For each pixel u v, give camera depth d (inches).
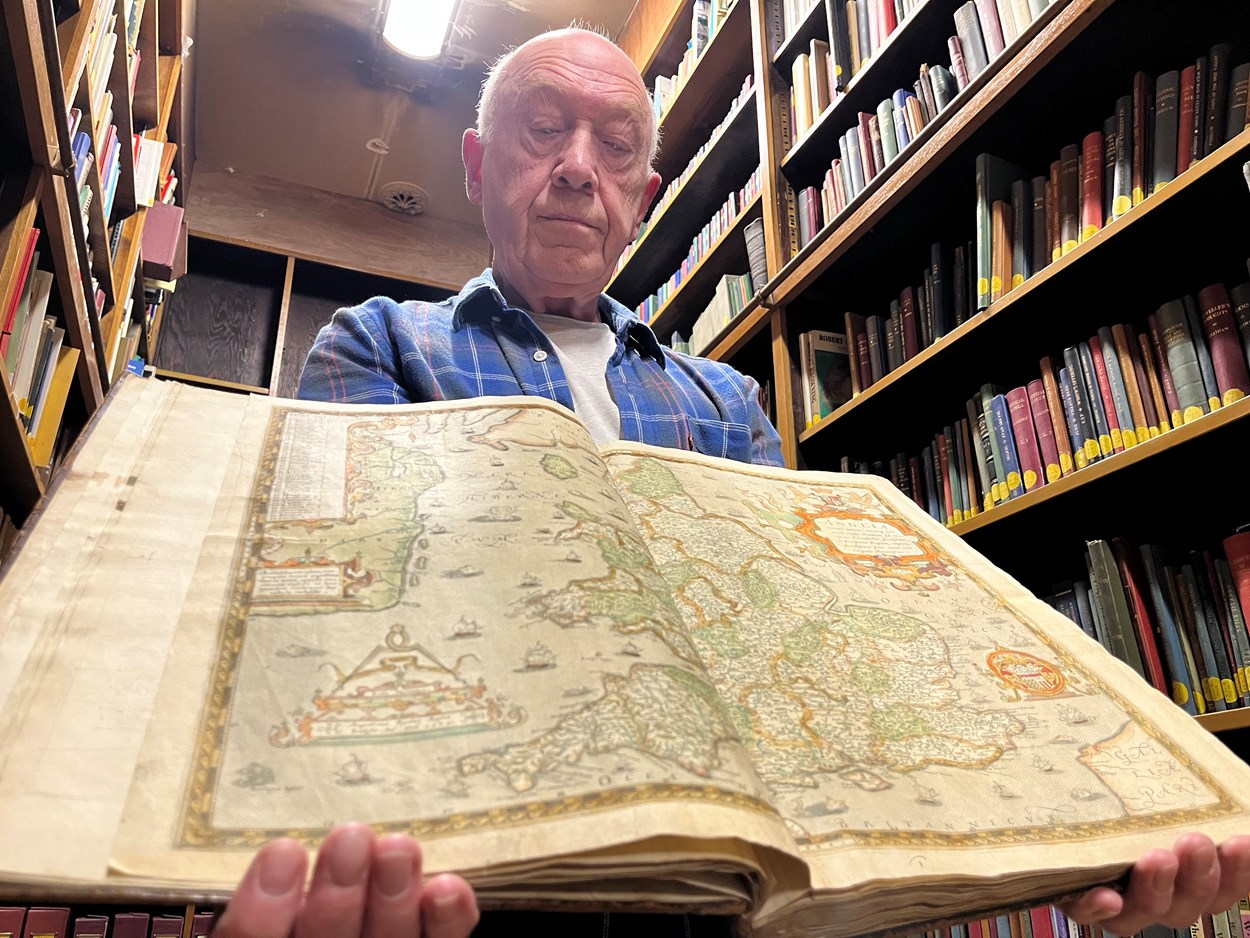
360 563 20.4
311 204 175.3
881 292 89.1
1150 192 55.7
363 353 39.6
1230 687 48.1
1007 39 66.9
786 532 30.6
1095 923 19.8
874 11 82.9
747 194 106.0
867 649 25.1
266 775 14.8
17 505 64.9
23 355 59.0
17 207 51.6
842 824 17.9
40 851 12.7
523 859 13.6
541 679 17.3
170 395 25.8
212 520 21.1
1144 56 61.8
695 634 23.4
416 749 15.5
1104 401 56.6
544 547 21.4
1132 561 54.0
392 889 13.0
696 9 120.1
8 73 46.7
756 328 92.7
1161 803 21.0
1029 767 21.6
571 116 46.7
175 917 80.0
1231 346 49.9
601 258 46.8
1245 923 43.8
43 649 16.0
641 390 44.3
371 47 147.0
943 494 70.7
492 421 27.4
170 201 123.6
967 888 19.1
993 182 68.2
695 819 14.2
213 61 147.3
